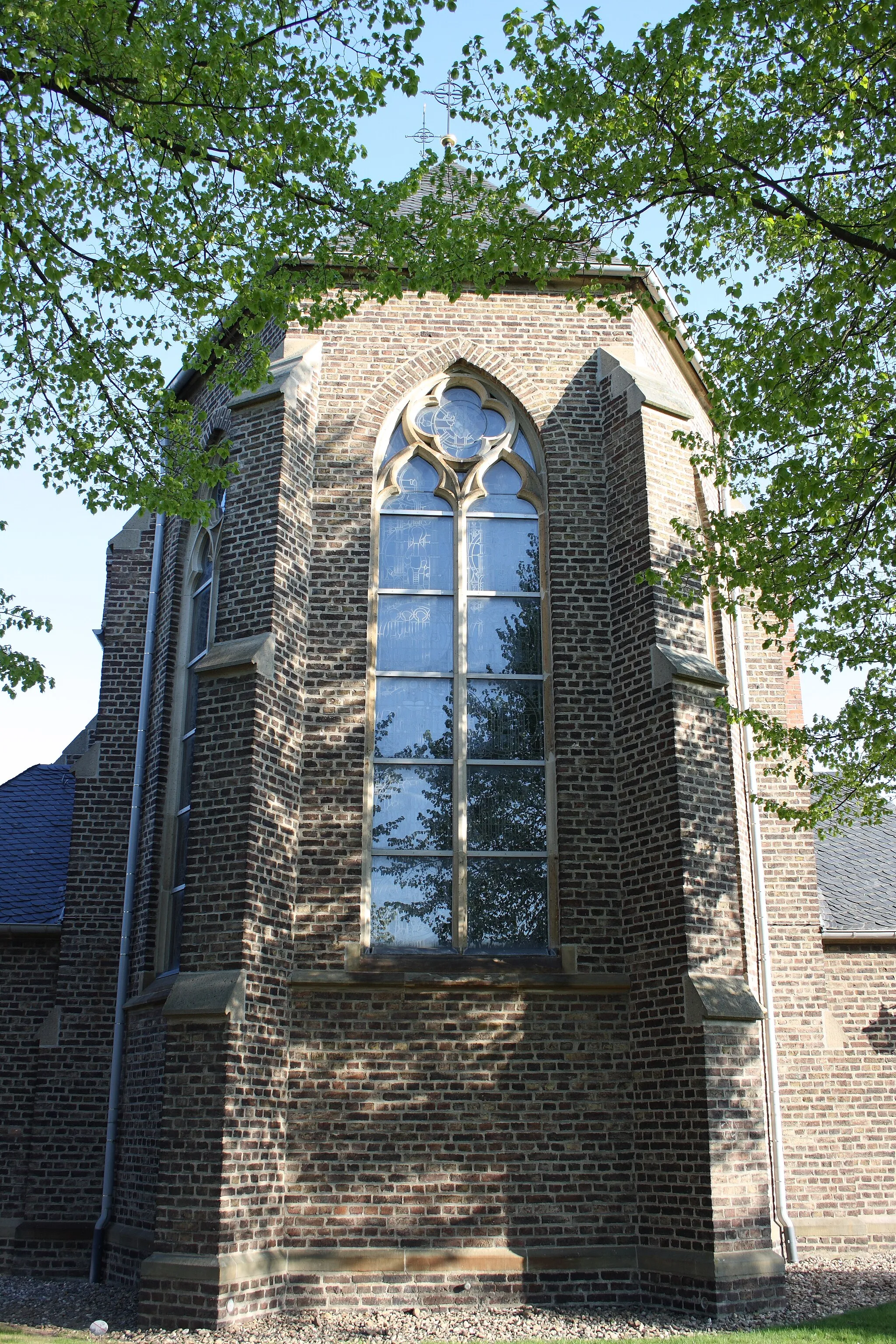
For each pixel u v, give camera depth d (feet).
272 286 34.50
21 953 49.75
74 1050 47.83
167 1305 32.07
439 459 43.75
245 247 33.94
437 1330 31.50
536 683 41.86
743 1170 34.47
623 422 43.14
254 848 36.52
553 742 40.70
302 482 41.86
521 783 40.81
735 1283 33.12
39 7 28.04
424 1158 35.96
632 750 39.75
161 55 29.53
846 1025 52.65
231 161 32.94
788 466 36.81
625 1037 37.55
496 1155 36.14
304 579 41.27
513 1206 35.68
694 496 42.96
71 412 36.73
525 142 36.17
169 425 37.14
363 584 41.63
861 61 32.78
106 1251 43.32
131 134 32.24
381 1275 34.68
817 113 34.17
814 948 52.80
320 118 32.55
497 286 37.86
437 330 44.86
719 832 38.17
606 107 34.73
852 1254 48.44
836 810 44.91
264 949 36.22
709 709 39.50
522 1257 35.06
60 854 55.77
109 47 30.07
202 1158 33.35
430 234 36.86
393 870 39.58
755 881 48.52
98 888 50.31
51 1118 46.83
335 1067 36.58
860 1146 50.75
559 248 37.22
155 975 44.37
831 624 39.55
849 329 36.83
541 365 44.80
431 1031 37.14
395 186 36.27
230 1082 33.83
